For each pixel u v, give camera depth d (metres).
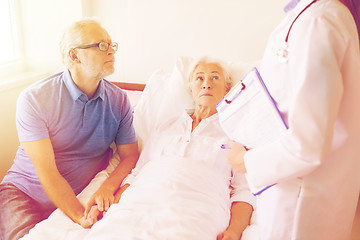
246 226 1.17
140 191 1.16
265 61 0.81
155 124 1.61
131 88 2.17
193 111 1.58
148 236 0.96
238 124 0.85
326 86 0.61
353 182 0.75
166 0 1.95
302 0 0.71
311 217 0.74
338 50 0.63
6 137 1.93
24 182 1.35
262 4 1.81
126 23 2.06
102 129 1.41
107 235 0.98
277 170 0.69
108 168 1.53
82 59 1.24
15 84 1.91
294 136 0.64
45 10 2.02
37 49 2.12
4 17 1.98
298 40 0.66
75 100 1.30
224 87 1.51
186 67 1.70
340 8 0.65
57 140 1.33
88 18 1.32
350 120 0.69
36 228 1.10
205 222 1.04
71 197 1.23
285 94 0.73
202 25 1.95
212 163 1.36
